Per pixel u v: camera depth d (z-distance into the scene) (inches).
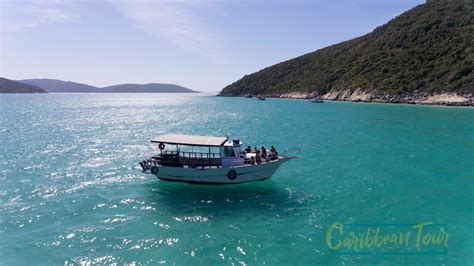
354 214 698.2
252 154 979.9
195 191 864.9
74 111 3983.8
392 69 4402.1
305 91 6028.5
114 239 586.9
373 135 1748.3
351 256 526.3
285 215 697.6
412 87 3873.0
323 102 4714.6
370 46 5457.7
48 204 764.6
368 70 4800.7
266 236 597.3
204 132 1980.8
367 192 839.1
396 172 1023.6
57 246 563.5
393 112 2940.5
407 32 4849.9
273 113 3230.8
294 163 1152.8
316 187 887.7
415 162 1146.0
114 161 1213.1
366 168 1074.1
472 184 895.7
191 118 2910.9
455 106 3260.3
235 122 2495.1
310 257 522.6
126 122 2642.7
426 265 501.7
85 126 2369.6
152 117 3080.7
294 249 548.4
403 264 504.1
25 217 688.4
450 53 3912.4
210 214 706.8
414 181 927.7
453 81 3513.8
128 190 872.3
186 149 1475.1
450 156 1232.2
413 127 2016.5
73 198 806.5
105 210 729.6
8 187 887.1
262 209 733.9
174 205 761.6
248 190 869.2
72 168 1100.5
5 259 523.2
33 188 880.9
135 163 1182.3
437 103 3435.0
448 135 1705.2
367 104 3971.5
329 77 5610.2
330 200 786.2
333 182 928.9
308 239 584.7
